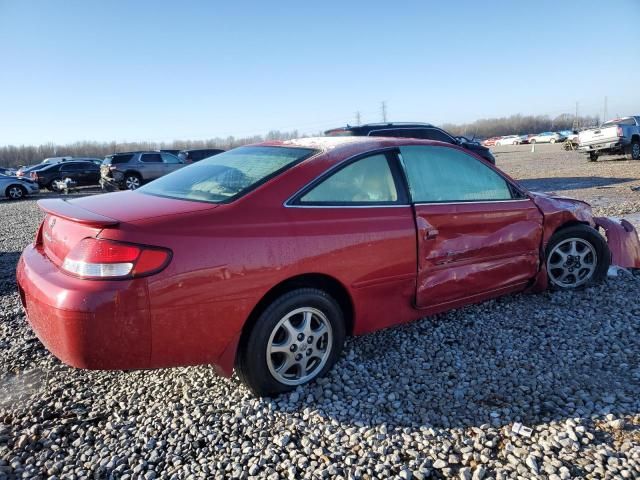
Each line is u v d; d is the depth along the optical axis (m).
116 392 3.15
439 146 3.80
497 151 42.88
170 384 3.22
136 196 3.27
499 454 2.43
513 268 4.04
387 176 3.42
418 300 3.50
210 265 2.62
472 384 3.09
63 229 2.78
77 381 3.29
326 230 3.01
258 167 3.26
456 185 3.78
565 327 3.84
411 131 10.72
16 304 4.86
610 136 20.20
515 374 3.18
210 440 2.62
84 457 2.53
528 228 4.10
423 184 3.59
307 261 2.92
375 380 3.18
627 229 5.04
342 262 3.07
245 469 2.40
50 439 2.67
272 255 2.80
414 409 2.85
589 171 17.70
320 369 3.16
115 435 2.71
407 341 3.70
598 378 3.08
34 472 2.42
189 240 2.60
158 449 2.57
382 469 2.35
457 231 3.63
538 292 4.41
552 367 3.24
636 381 3.01
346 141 3.53
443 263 3.58
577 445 2.44
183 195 3.14
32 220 12.35
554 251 4.43
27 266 2.94
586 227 4.51
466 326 3.93
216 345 2.72
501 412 2.77
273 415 2.83
